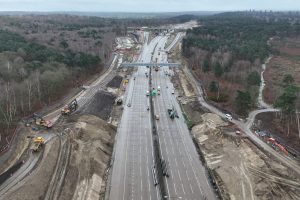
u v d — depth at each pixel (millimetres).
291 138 135000
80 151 125938
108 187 111375
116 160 128625
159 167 123688
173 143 143375
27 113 156375
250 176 115312
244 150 131000
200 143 143375
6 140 126312
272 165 118750
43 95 176125
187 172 121000
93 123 150750
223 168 121875
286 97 141250
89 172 115188
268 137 138375
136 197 106312
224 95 188875
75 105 167250
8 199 91875
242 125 151750
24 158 115438
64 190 103750
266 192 107062
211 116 161000
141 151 136000
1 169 108875
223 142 139750
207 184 114000
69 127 143625
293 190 107188
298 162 120375
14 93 158625
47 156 117000
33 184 100750
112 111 180875
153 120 168125
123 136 149750
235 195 107375
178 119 169875
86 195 104375
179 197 106438
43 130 139250
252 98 177750
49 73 188000
